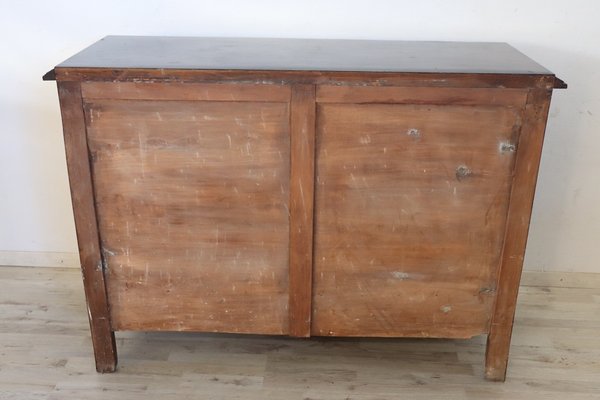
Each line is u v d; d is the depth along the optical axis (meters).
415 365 1.89
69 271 2.36
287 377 1.83
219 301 1.76
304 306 1.75
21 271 2.35
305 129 1.56
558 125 2.11
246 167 1.61
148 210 1.66
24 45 2.10
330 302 1.76
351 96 1.53
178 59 1.63
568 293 2.26
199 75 1.51
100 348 1.81
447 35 2.04
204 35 2.07
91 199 1.65
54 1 2.04
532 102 1.53
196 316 1.78
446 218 1.66
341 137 1.57
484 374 1.85
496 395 1.77
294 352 1.94
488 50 1.84
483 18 2.01
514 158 1.59
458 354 1.95
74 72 1.51
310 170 1.60
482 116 1.55
